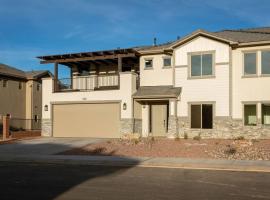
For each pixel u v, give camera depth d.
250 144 21.30
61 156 20.03
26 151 22.33
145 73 29.12
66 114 30.23
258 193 10.28
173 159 17.88
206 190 10.74
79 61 30.52
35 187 11.37
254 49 25.38
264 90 25.09
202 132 26.11
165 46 28.95
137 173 14.30
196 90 26.44
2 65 45.34
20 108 43.31
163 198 9.71
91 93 29.33
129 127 27.75
